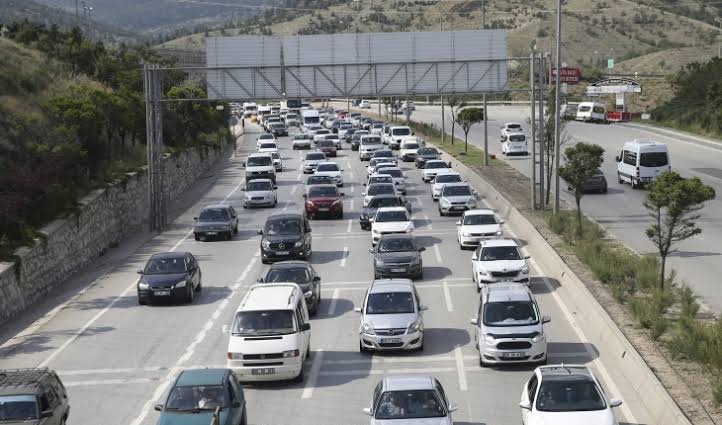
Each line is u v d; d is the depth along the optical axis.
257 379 34.53
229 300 50.44
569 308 45.12
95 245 67.06
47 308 50.69
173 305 49.81
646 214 73.75
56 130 76.88
